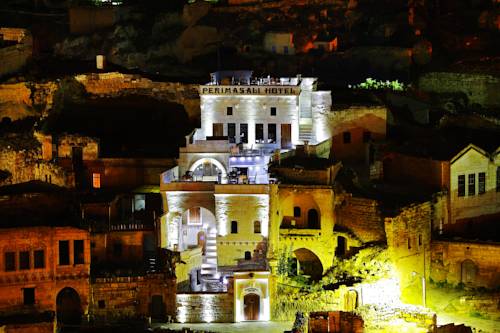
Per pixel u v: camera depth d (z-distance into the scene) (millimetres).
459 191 118562
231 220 108812
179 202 109500
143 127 125938
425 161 119062
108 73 129500
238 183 109500
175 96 128375
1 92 124750
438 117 133500
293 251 113938
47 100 125688
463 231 119125
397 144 124500
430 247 115500
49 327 94312
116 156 118375
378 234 109812
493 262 112000
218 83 124750
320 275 113250
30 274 100188
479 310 106625
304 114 126062
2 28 133750
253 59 137750
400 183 121188
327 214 111812
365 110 124312
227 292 103312
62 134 118375
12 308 99750
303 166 113312
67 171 116688
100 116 126750
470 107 136375
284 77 131250
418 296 110500
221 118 122000
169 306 103000
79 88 129250
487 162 120562
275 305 104125
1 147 117500
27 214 106312
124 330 97750
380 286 105750
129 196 113438
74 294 103125
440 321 104000
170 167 118000
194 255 108938
